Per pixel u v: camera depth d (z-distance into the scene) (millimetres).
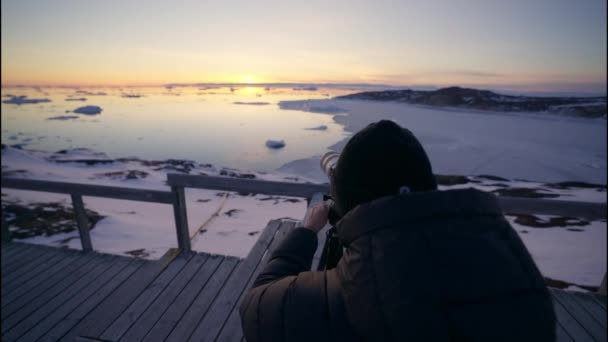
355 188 623
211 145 83688
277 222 3473
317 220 904
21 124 134750
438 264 480
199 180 3256
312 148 68938
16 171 47188
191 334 2248
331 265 934
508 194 36406
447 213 534
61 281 3279
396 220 535
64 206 27875
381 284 500
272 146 75875
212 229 25406
